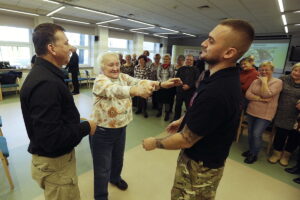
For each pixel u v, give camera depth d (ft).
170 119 12.76
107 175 4.94
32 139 2.92
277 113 7.62
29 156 7.45
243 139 10.18
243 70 8.84
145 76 12.69
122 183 6.02
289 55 26.99
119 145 5.29
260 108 7.32
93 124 3.26
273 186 6.50
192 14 18.47
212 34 2.59
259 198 5.92
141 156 7.92
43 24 2.81
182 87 10.85
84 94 18.95
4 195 5.45
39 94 2.52
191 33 31.81
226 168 7.43
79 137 2.98
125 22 23.89
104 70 4.34
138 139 9.53
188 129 2.56
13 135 9.17
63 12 19.44
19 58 19.77
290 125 7.34
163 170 7.06
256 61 30.25
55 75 2.79
